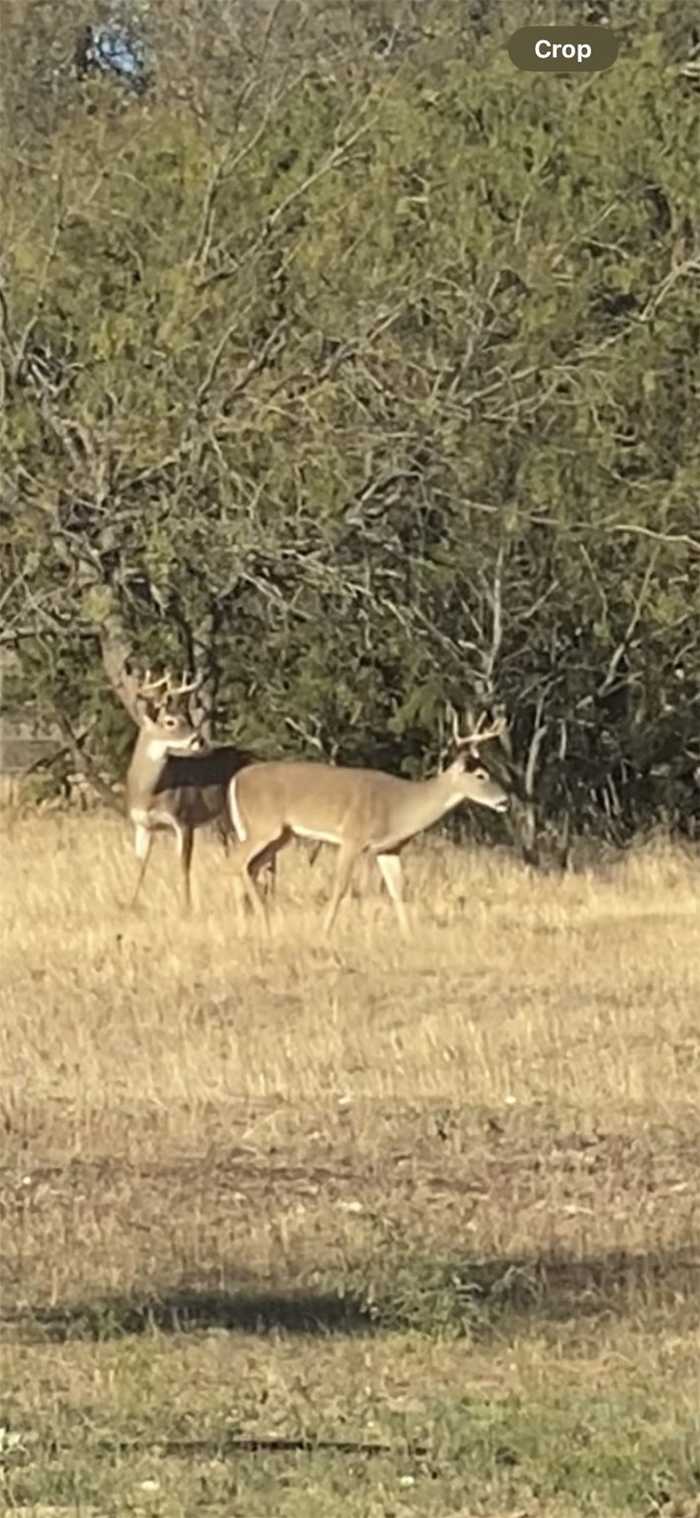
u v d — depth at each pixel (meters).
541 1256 37.34
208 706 84.44
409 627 81.81
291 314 78.31
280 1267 36.59
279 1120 47.09
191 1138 45.88
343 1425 27.09
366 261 78.69
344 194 79.25
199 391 76.81
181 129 82.56
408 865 82.62
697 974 61.94
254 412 77.62
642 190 85.12
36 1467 25.16
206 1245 38.06
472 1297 33.84
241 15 92.12
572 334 80.88
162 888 75.25
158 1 93.12
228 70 91.12
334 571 78.75
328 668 85.94
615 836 90.19
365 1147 45.25
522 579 83.88
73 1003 58.09
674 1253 37.62
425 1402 28.20
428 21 91.62
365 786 69.44
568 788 90.00
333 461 78.19
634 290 83.38
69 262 80.81
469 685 85.62
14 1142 45.44
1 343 77.50
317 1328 32.41
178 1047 53.19
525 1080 50.47
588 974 61.88
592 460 81.25
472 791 69.38
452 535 82.19
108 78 90.88
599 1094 49.25
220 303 77.50
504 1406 27.88
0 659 91.75
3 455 77.19
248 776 70.31
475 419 79.31
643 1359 30.50
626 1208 40.94
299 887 77.06
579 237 81.25
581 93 85.75
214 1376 29.53
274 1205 41.09
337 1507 23.88
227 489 77.81
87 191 80.50
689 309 83.25
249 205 80.12
